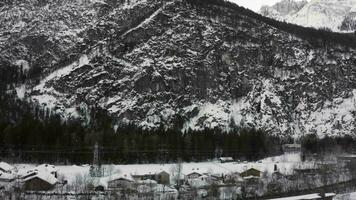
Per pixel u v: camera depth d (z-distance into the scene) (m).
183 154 189.38
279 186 142.38
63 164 169.38
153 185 133.88
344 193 145.88
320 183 154.38
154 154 183.00
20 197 115.44
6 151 171.12
